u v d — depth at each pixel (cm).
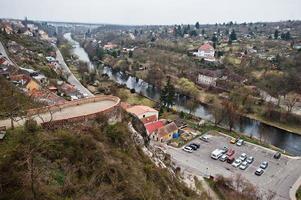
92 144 3344
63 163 2952
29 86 8169
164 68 15612
